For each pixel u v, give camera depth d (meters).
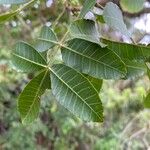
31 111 0.32
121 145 2.25
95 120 0.30
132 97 2.09
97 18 0.37
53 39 0.31
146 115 2.11
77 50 0.30
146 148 2.22
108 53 0.29
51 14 0.56
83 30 0.30
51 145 2.39
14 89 2.05
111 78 0.30
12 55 0.31
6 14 0.34
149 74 0.37
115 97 2.13
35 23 1.08
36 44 0.32
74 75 0.30
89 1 0.31
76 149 2.52
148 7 0.65
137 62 0.34
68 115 2.22
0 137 2.21
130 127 2.23
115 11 0.32
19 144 2.22
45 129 2.25
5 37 1.55
